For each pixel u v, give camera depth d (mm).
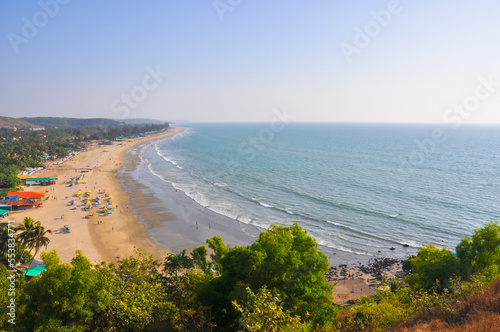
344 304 34094
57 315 13445
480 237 23969
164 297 18500
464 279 21812
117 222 59938
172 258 26594
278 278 17500
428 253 26547
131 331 15203
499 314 12031
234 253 19656
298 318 12953
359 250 48594
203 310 16812
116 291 15609
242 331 12523
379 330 14625
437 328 12641
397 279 40000
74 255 45344
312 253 19031
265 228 57312
